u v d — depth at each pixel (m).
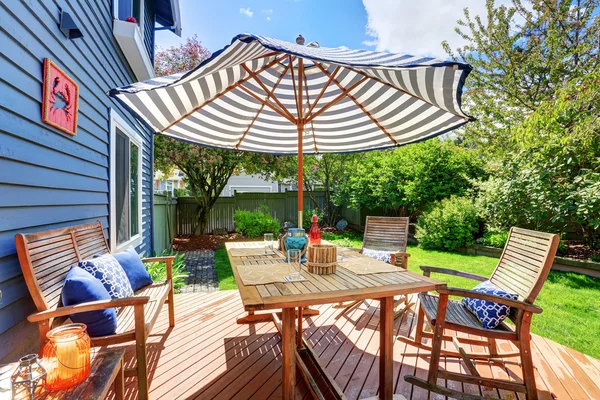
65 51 2.47
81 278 1.86
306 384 2.10
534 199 5.47
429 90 2.12
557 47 6.59
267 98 3.32
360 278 1.91
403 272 2.09
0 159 1.66
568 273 5.02
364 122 3.52
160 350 2.54
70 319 2.04
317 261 2.01
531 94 7.11
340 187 10.67
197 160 9.30
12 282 1.79
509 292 2.22
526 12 6.98
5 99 1.70
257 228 9.46
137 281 2.74
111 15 3.78
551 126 4.65
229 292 4.09
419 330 2.55
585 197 4.78
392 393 1.88
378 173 9.04
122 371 1.61
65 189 2.48
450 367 2.36
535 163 5.49
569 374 2.26
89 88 3.01
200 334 2.83
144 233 5.57
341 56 1.89
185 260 6.86
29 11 1.95
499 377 2.23
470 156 8.09
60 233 2.18
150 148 6.20
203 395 1.98
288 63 3.11
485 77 7.86
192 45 10.31
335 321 3.14
